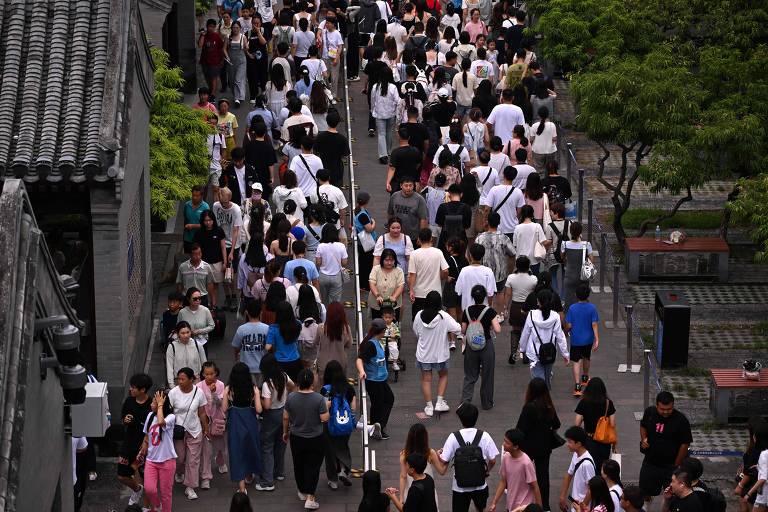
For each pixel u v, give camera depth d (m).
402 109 89.81
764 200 72.06
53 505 44.03
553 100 93.94
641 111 80.44
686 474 50.84
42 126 61.69
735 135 78.00
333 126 81.12
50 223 61.97
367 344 61.50
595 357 71.62
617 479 51.59
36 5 65.38
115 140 59.81
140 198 69.50
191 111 80.75
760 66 82.62
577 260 70.75
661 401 56.38
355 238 73.75
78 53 63.91
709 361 74.00
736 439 67.00
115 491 60.03
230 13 106.44
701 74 84.56
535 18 115.50
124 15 65.12
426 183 84.50
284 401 58.44
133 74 65.38
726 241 83.50
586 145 103.38
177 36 100.06
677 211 92.38
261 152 79.88
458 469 53.38
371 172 90.50
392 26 102.25
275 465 60.03
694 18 88.44
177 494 59.12
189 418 57.75
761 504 54.41
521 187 77.81
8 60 63.59
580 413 56.56
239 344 61.72
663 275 82.56
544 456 55.75
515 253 71.50
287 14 101.31
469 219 72.75
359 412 65.25
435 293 63.31
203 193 82.12
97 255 61.44
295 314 64.62
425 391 64.31
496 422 64.12
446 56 93.69
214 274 72.69
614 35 89.06
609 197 94.56
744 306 80.62
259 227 72.31
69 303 46.50
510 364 69.69
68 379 43.75
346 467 58.84
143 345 69.25
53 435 43.22
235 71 101.06
